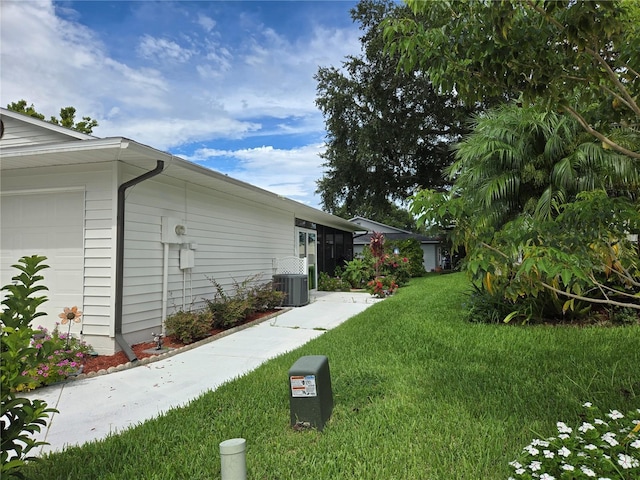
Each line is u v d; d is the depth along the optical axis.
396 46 2.39
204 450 2.76
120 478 2.46
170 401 3.92
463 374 4.07
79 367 4.86
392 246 20.02
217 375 4.69
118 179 5.61
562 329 5.79
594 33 1.88
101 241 5.63
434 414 3.15
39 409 1.96
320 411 3.01
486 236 2.55
